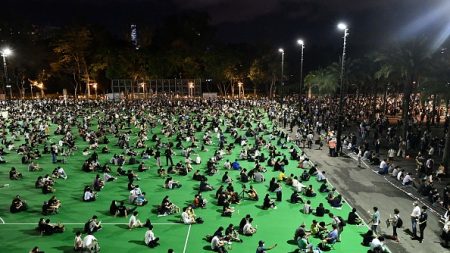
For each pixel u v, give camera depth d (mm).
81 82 133375
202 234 20719
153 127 55469
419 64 38594
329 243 19141
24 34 111562
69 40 108250
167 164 35188
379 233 20641
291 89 132375
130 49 114938
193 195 27016
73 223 22188
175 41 127688
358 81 75250
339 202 24312
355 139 41562
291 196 25547
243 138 44344
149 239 19234
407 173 30953
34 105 78812
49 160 37156
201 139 47219
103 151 40219
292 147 38188
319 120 58156
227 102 87625
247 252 18641
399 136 43312
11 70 106562
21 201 24094
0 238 20141
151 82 117062
